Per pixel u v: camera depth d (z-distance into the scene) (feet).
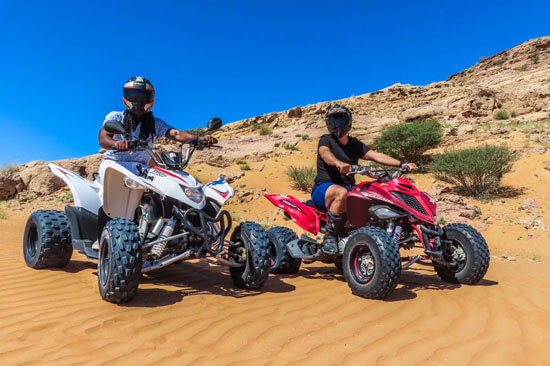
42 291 14.46
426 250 15.29
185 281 16.62
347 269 15.24
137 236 13.09
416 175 53.83
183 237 14.47
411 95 158.92
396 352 9.73
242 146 100.83
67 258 18.11
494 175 45.55
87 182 17.56
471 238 16.19
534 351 9.70
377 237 14.32
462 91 154.40
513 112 86.28
